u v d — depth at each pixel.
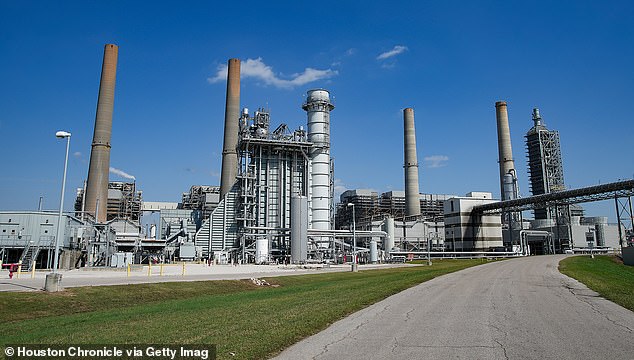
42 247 61.19
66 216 65.44
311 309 19.23
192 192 144.12
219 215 95.62
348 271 60.75
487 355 11.16
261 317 17.05
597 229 144.00
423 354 11.34
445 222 139.25
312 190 98.25
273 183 97.38
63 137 31.81
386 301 22.70
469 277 38.66
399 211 177.62
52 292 28.20
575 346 12.00
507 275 40.00
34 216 61.81
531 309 18.98
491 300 22.36
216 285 39.19
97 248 78.25
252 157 97.62
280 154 98.19
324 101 101.50
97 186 104.12
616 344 12.20
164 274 50.75
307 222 86.81
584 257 86.94
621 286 28.33
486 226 134.12
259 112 97.81
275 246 94.38
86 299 28.20
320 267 72.44
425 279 37.19
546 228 141.12
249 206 94.69
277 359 11.02
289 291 31.97
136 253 87.25
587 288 27.44
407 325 15.55
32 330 17.00
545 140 178.50
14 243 60.59
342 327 15.33
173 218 118.00
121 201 140.25
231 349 11.73
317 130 100.50
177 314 19.17
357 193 175.38
